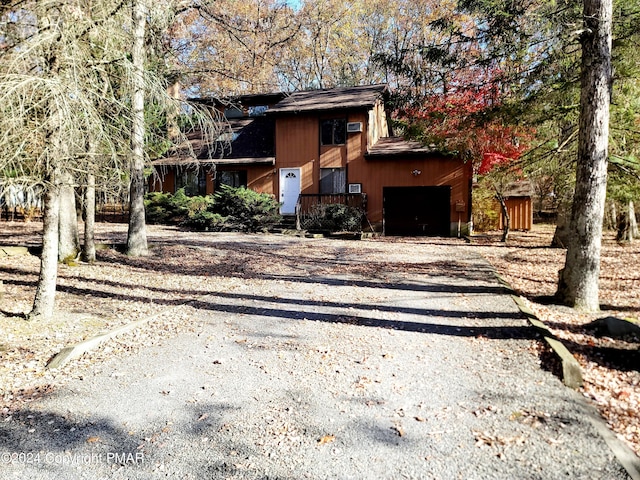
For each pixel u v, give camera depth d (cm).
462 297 762
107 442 324
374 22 3203
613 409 379
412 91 2072
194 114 785
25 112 452
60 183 540
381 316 654
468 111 1198
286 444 321
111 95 571
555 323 618
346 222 1847
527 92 986
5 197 518
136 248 1141
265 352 511
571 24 695
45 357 482
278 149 2078
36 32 506
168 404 383
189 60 1253
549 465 293
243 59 1933
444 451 311
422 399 392
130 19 598
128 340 547
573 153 1084
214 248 1334
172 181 2248
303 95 2255
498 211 2156
